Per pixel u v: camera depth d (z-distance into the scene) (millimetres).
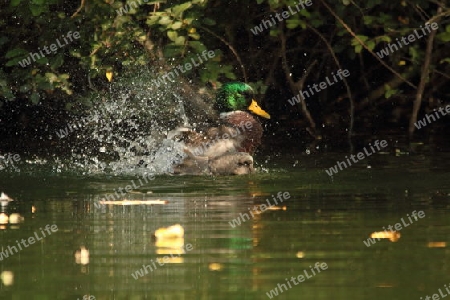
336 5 18750
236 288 8062
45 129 20844
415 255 9117
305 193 12828
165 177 14703
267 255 9141
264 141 19672
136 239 9914
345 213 11227
